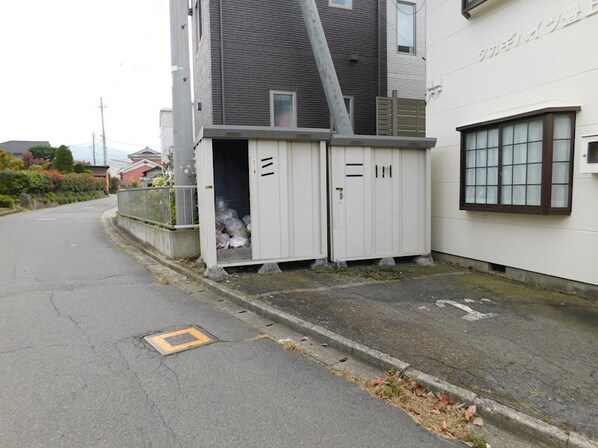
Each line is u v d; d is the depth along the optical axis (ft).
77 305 16.81
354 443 8.00
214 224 20.03
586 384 9.82
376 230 22.29
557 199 16.83
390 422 8.73
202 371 10.96
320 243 21.58
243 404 9.36
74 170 117.19
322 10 33.96
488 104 20.25
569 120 16.46
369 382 10.41
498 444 8.08
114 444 7.88
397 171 22.48
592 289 16.16
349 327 13.55
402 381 10.23
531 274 18.61
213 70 30.86
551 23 17.07
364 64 35.55
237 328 14.26
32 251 30.04
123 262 26.20
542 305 15.67
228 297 17.69
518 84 18.62
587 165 15.56
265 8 31.94
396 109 33.73
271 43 32.22
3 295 18.20
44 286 19.86
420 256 23.30
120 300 17.60
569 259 16.90
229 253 20.34
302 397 9.70
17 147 195.00
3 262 25.84
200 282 20.10
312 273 20.76
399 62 36.94
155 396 9.64
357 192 21.79
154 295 18.43
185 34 26.43
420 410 9.16
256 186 20.22
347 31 34.88
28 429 8.30
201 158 20.88
